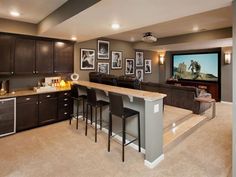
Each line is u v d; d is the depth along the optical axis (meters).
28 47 4.09
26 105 3.92
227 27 4.66
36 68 4.24
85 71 5.62
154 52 8.48
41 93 4.14
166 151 3.01
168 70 8.94
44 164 2.64
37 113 4.11
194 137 3.65
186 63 8.35
